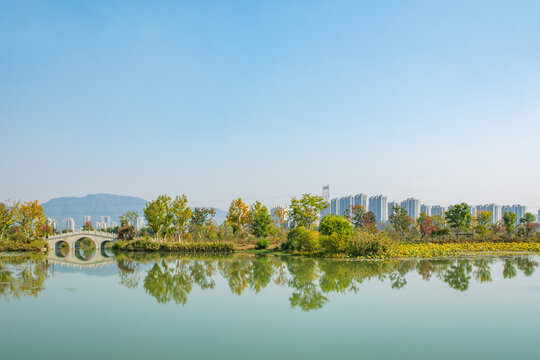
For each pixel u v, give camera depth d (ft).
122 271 155.74
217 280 128.36
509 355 59.88
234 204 280.51
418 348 62.80
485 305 89.92
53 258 213.87
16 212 276.00
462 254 195.62
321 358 58.59
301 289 109.70
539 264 159.12
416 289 108.06
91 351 62.18
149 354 60.54
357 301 94.48
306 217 257.55
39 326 75.87
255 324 76.02
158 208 277.64
